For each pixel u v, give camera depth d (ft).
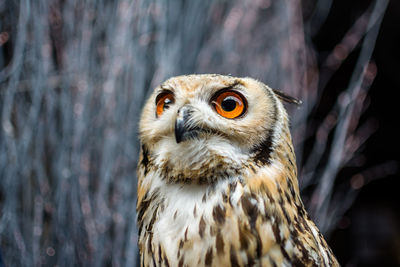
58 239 3.87
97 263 3.88
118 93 3.97
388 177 6.95
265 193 3.05
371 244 7.11
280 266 3.03
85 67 3.97
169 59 4.09
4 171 3.86
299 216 3.13
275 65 4.86
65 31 3.99
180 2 4.40
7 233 3.82
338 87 6.04
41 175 3.89
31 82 3.92
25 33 3.93
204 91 3.11
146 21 4.06
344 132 4.91
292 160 3.16
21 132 3.89
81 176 3.90
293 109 4.89
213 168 3.07
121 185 3.96
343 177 6.42
